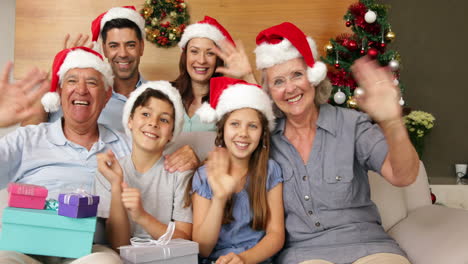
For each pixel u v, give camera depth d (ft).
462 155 13.66
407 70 13.67
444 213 6.15
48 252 4.53
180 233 5.46
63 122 6.52
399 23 13.67
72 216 4.49
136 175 5.75
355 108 10.14
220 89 6.07
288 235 5.77
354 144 5.80
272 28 5.91
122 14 8.62
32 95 5.13
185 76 8.77
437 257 5.36
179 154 6.02
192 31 8.52
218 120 5.99
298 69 5.75
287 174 5.82
